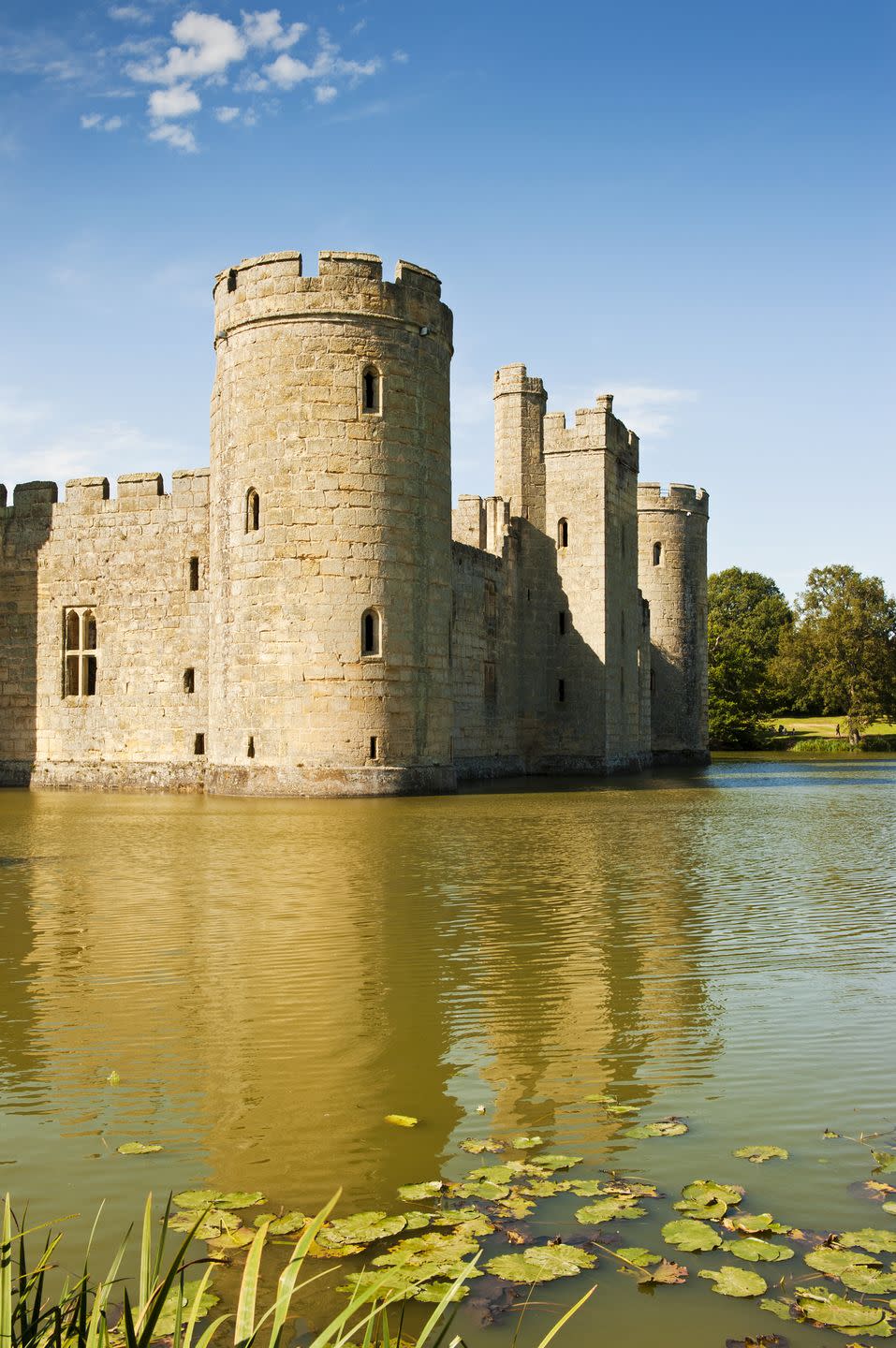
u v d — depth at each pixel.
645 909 15.56
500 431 51.09
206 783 35.97
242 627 33.97
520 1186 7.18
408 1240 6.47
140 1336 4.20
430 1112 8.40
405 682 33.91
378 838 23.41
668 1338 5.59
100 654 40.16
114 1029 10.23
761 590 128.12
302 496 33.12
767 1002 11.14
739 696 98.12
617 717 51.81
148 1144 7.86
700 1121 8.21
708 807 32.72
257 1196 7.04
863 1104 8.54
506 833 24.53
